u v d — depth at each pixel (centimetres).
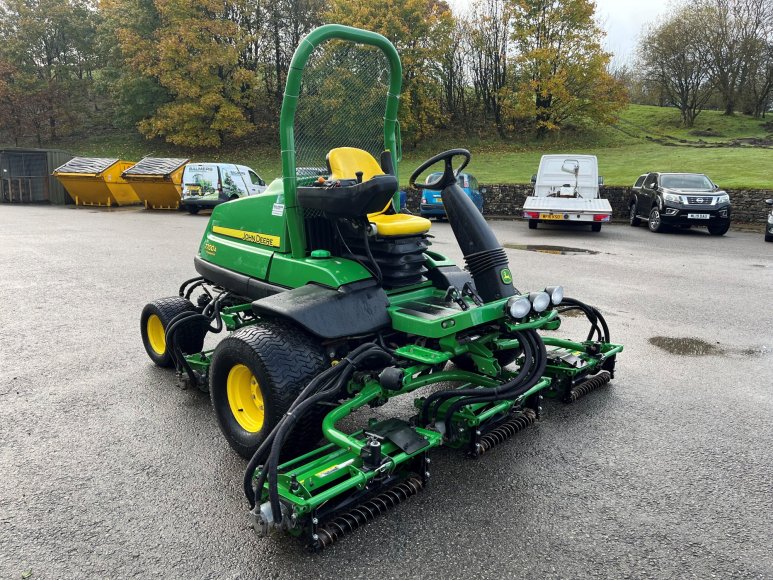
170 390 482
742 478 348
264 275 434
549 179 1694
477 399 346
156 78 3412
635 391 485
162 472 353
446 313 360
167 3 3133
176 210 2300
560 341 483
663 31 3738
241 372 364
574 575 262
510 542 285
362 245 395
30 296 811
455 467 358
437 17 3250
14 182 2619
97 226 1719
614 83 3269
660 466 361
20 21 3681
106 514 310
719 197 1558
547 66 3152
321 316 345
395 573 263
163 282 906
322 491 285
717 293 849
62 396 468
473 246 384
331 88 404
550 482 341
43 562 271
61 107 3734
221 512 311
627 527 298
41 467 358
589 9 3109
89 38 3897
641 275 980
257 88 3581
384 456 296
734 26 3666
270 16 3525
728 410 447
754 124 3659
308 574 262
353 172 403
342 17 3075
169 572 264
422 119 3347
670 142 3247
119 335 635
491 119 3609
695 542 286
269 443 286
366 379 346
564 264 1079
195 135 3322
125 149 3566
